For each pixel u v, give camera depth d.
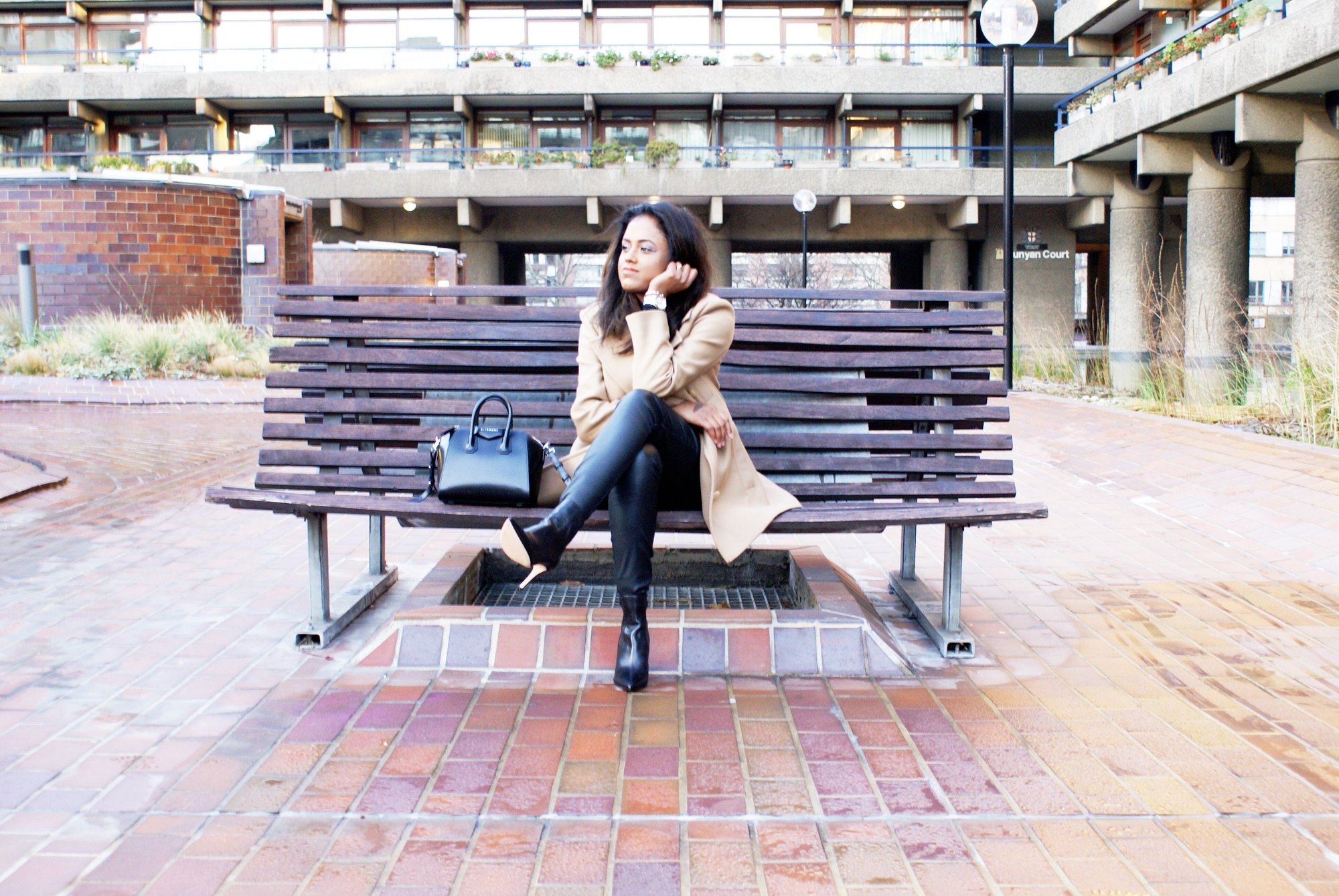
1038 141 28.70
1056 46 27.75
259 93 27.50
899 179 26.22
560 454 3.29
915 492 3.20
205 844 2.03
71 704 2.76
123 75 27.33
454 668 3.02
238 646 3.25
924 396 3.44
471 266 28.88
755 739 2.54
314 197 26.92
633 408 2.72
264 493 2.97
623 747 2.48
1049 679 3.00
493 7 28.77
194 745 2.49
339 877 1.91
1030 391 12.42
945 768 2.39
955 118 28.55
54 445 7.74
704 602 3.93
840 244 29.84
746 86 27.22
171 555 4.48
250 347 14.15
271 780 2.30
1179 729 2.63
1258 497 5.39
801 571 3.69
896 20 28.50
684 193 26.72
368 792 2.25
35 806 2.17
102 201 16.38
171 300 16.88
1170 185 17.11
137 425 9.26
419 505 2.93
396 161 28.44
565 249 31.70
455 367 3.34
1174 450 6.66
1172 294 12.70
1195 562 4.46
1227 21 13.02
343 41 28.78
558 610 3.17
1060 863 1.97
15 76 27.36
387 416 3.35
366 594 3.69
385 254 20.91
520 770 2.35
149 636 3.35
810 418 3.30
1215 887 1.89
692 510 3.06
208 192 17.12
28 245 14.33
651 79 27.23
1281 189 23.27
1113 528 5.13
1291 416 7.53
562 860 1.97
